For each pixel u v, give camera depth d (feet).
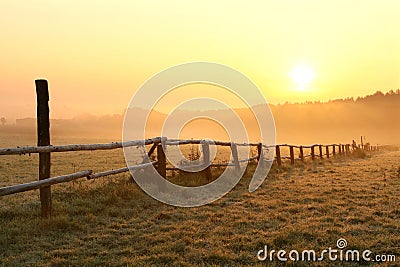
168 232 21.67
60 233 21.17
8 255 17.99
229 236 20.92
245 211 27.04
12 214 23.94
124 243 19.94
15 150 20.45
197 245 19.47
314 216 25.23
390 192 33.81
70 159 72.79
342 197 31.63
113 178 39.40
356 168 57.98
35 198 29.66
